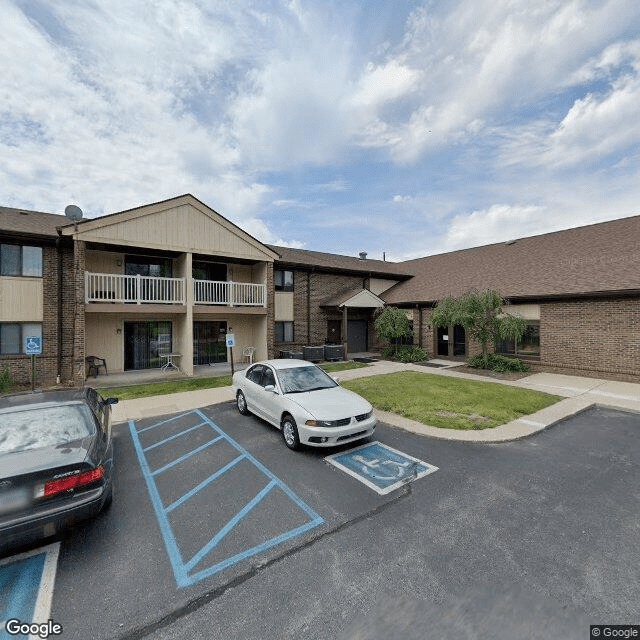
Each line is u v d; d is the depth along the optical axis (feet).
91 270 45.19
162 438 23.32
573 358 43.83
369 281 72.69
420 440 22.44
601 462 18.95
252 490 16.24
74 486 11.87
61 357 41.68
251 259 52.47
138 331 48.85
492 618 9.13
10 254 39.42
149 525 13.55
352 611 9.39
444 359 59.88
